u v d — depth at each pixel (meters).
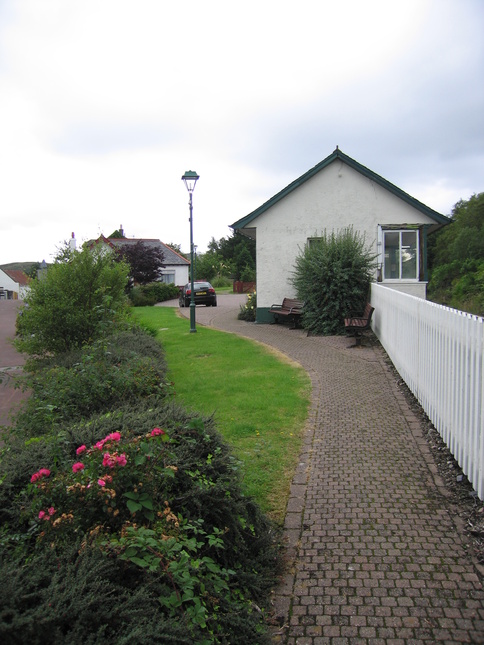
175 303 37.09
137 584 2.83
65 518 3.03
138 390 6.99
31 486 3.31
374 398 7.70
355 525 4.25
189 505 3.65
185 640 2.49
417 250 17.19
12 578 2.44
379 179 16.91
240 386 8.61
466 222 58.88
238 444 6.03
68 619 2.36
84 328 10.45
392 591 3.45
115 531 3.14
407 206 17.08
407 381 8.23
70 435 4.33
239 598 3.35
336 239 15.67
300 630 3.18
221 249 73.69
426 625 3.13
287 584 3.61
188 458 4.01
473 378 4.66
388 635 3.08
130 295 34.25
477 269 44.66
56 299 10.46
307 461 5.52
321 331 14.73
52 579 2.55
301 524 4.31
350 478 5.08
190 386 8.79
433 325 6.38
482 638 3.01
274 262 17.61
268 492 4.88
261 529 4.11
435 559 3.76
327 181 17.22
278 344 13.00
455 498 4.61
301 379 9.00
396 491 4.79
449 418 5.55
